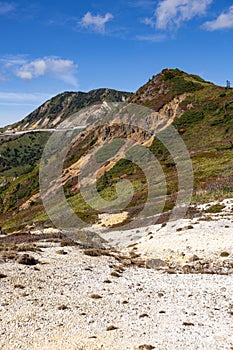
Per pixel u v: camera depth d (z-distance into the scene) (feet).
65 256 100.89
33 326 57.11
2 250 99.14
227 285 80.94
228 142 325.42
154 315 63.67
